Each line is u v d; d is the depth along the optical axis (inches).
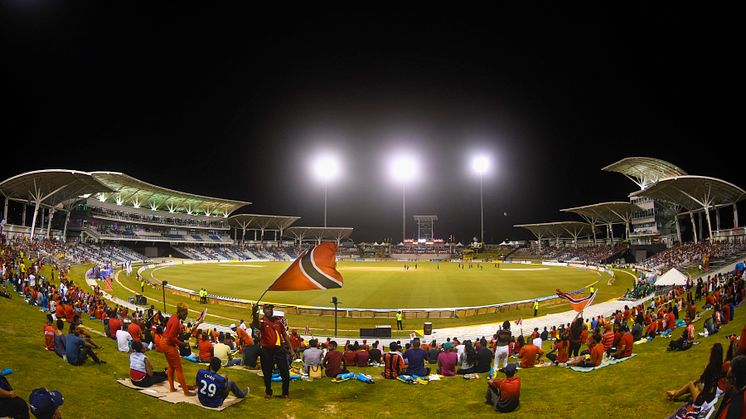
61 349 477.7
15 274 1155.9
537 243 6033.5
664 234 3548.2
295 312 1445.6
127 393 381.4
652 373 468.1
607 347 624.1
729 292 944.9
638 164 3142.2
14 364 419.8
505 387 388.8
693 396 338.0
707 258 1991.9
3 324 597.9
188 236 4845.0
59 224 3545.8
